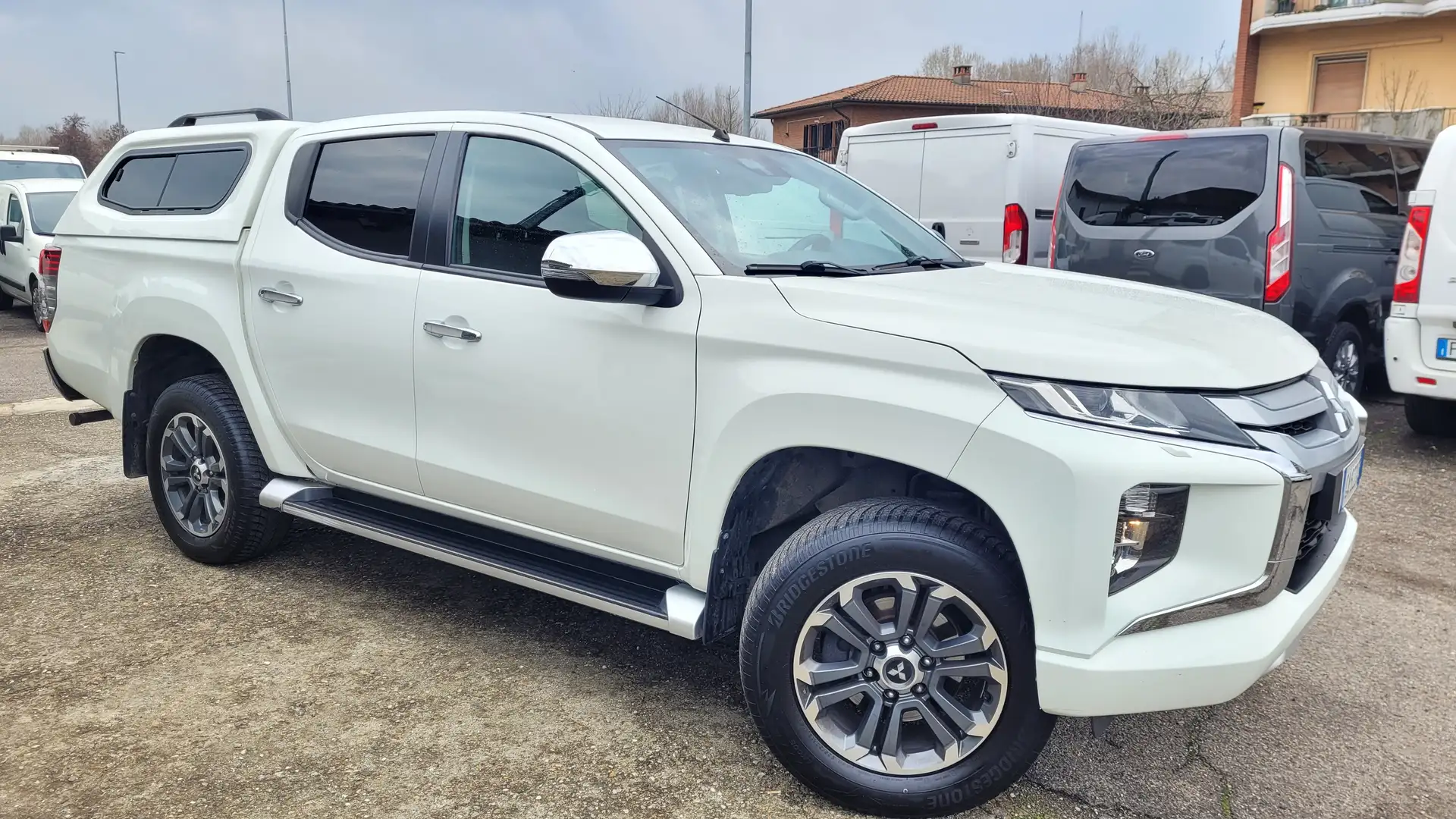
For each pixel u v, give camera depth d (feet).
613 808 8.65
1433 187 18.53
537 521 10.41
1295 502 7.57
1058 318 8.34
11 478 18.75
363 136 12.04
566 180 10.21
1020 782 9.12
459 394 10.63
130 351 14.03
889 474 9.23
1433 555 14.83
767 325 8.62
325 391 11.99
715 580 9.20
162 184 14.23
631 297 9.00
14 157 51.21
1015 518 7.57
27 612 12.62
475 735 9.82
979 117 26.68
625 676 11.10
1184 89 86.53
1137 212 21.31
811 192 11.61
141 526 15.96
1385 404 25.11
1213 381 7.65
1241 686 7.53
